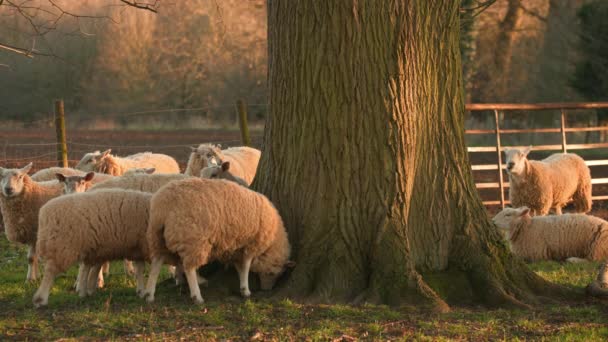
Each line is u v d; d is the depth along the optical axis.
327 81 11.64
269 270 11.73
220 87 61.12
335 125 11.66
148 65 60.91
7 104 56.12
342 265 11.52
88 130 51.75
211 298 11.44
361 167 11.66
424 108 12.12
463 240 12.21
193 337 9.35
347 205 11.68
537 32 59.34
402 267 11.31
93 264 11.45
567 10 53.31
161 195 10.84
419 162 12.14
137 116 59.91
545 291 12.16
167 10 60.16
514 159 19.61
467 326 10.18
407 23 11.71
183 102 61.53
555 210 21.56
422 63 12.01
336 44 11.55
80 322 10.02
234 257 11.59
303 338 9.38
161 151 36.06
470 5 36.72
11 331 9.59
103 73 58.78
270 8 12.41
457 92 12.52
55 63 55.81
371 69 11.59
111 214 11.10
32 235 13.81
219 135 46.75
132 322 9.98
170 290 12.05
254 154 20.20
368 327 9.93
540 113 55.00
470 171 12.70
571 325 10.37
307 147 11.84
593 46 47.09
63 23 50.19
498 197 26.70
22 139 41.94
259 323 10.04
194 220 10.66
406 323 10.21
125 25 58.88
